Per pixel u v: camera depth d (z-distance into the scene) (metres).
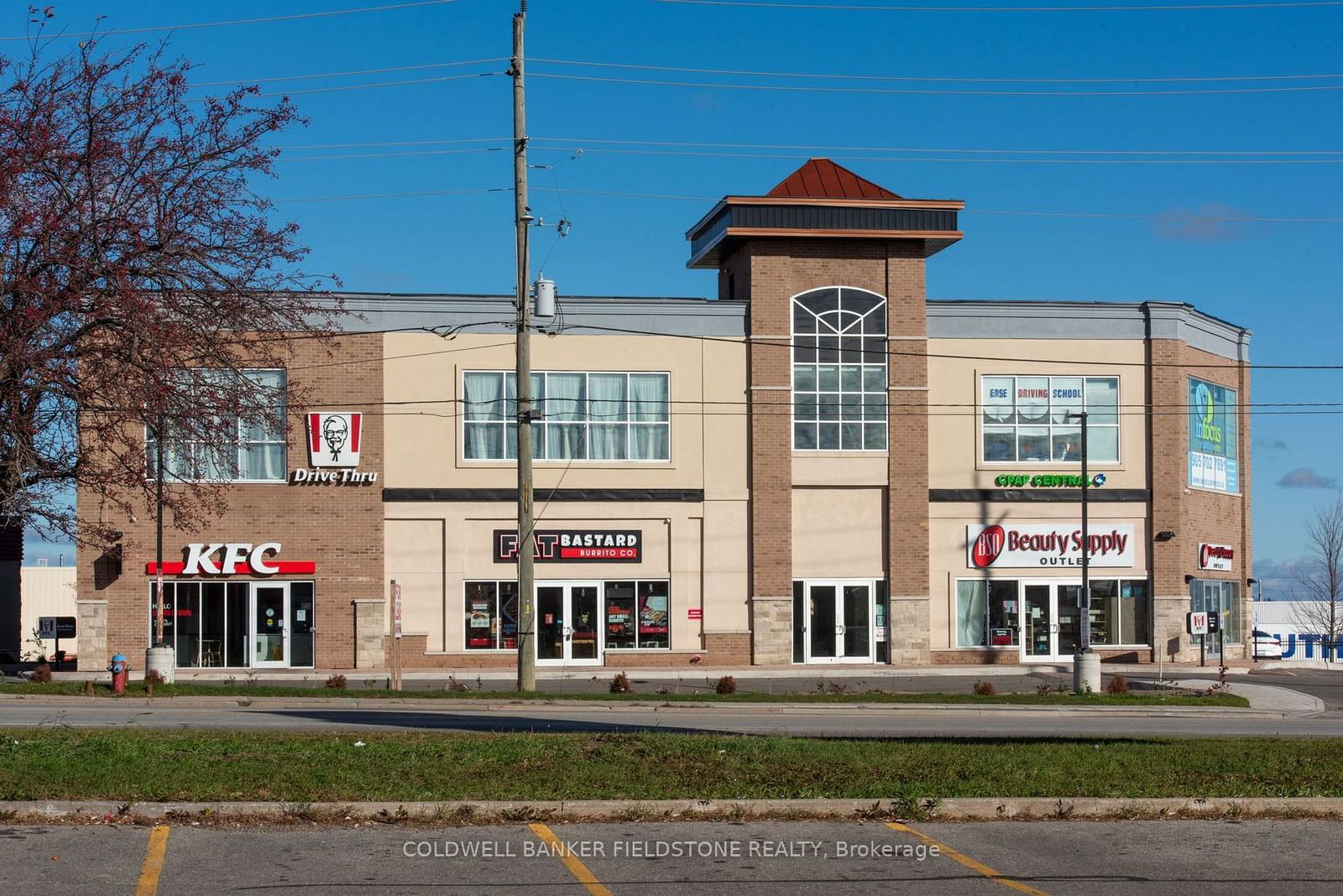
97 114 21.17
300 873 10.02
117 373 20.36
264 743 16.19
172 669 31.61
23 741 15.63
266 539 39.06
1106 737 21.34
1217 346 45.06
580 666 39.81
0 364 19.23
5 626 50.38
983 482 41.59
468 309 39.94
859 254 41.25
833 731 22.17
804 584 40.84
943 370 41.59
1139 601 42.22
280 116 22.75
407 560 39.47
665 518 40.34
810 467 40.78
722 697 29.14
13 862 10.09
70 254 19.83
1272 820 12.66
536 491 39.94
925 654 40.81
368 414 39.41
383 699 28.05
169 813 11.66
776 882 10.06
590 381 40.31
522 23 30.72
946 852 11.11
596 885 9.86
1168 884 10.14
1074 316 42.19
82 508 38.19
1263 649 47.50
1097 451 42.22
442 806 11.95
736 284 43.03
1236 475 46.28
